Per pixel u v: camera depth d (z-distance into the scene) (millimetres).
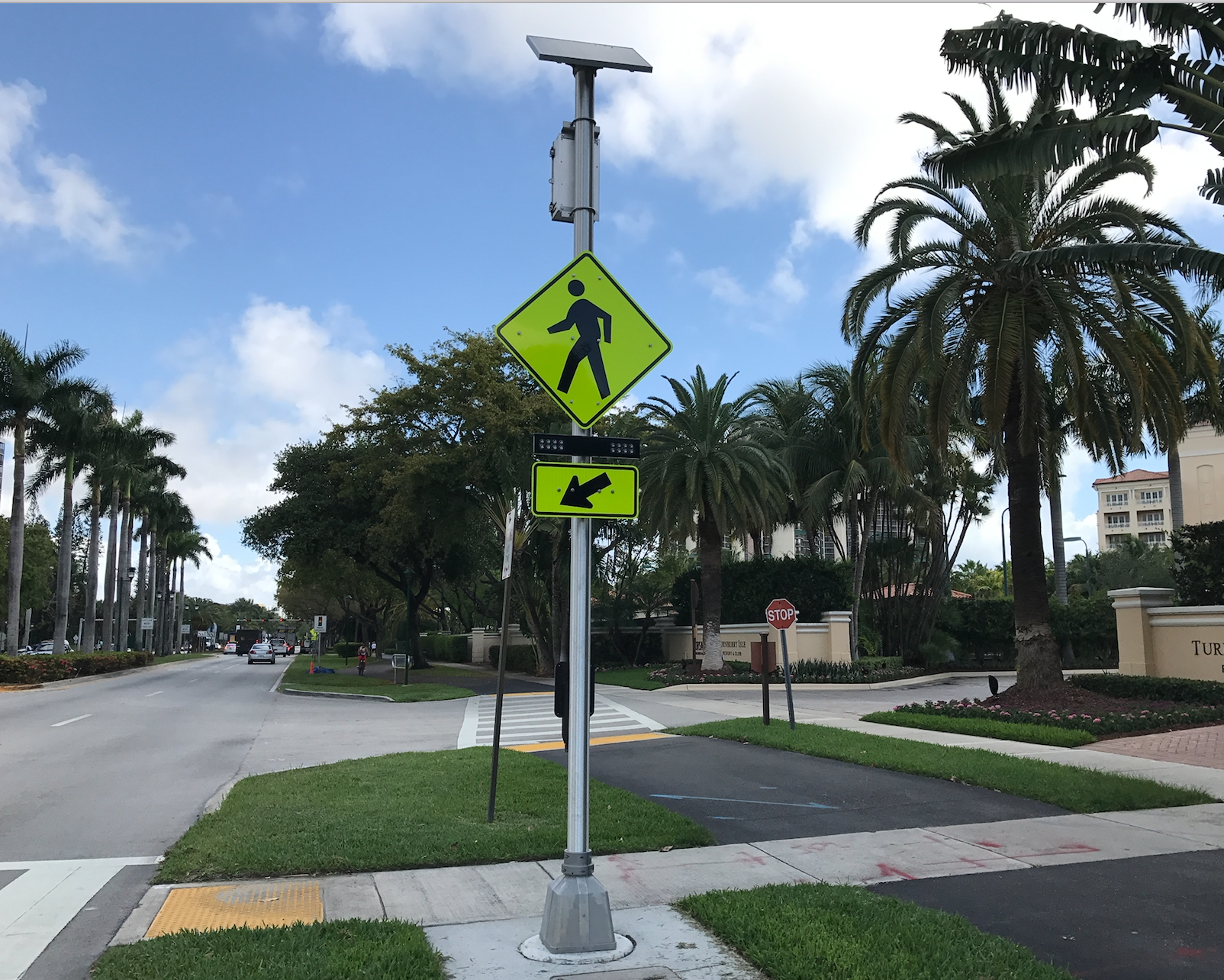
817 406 32719
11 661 32125
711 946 5055
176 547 90312
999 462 21234
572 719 5227
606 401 5535
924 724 15555
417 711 23188
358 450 39125
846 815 8578
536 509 5184
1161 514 107750
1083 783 9570
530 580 38094
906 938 4961
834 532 38469
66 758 13977
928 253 16828
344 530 40188
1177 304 15359
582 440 5316
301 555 40938
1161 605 19453
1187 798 9031
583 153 5773
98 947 5301
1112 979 4605
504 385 33375
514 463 32531
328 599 78125
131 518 66688
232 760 13797
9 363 36469
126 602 64500
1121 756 12023
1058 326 15297
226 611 170750
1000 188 15562
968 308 16719
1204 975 4645
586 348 5539
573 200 5785
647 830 7789
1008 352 15508
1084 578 64188
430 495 34000
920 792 9562
